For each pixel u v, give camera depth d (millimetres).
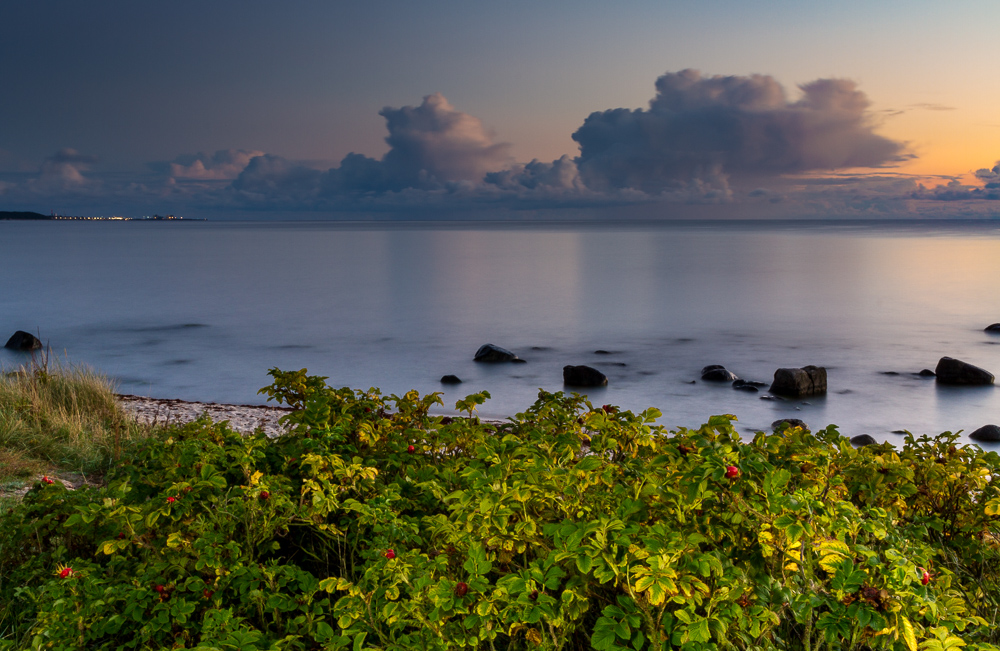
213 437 5055
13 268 72312
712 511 3232
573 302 43875
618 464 4102
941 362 22203
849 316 36844
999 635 3467
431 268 74375
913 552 3307
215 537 3523
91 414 10445
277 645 2908
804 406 19219
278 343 30047
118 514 3625
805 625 3098
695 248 121812
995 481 4273
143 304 42906
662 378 22844
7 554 4191
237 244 147250
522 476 3352
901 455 4484
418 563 3062
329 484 3822
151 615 3254
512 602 2771
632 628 2840
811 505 3076
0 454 7902
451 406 18922
